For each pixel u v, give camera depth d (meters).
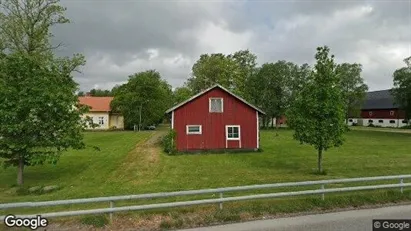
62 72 15.45
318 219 8.37
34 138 13.71
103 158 21.72
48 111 13.83
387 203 9.93
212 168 18.02
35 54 31.12
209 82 59.53
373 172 16.16
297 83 56.44
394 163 19.09
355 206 9.59
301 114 16.38
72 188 12.91
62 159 21.09
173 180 14.54
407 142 33.28
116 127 57.66
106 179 15.03
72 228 7.62
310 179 14.35
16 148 13.38
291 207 9.19
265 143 32.03
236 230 7.55
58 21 33.53
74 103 15.05
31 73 13.80
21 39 31.89
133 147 28.12
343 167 17.88
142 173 16.50
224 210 8.73
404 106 47.91
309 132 15.88
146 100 54.38
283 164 19.41
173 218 8.22
